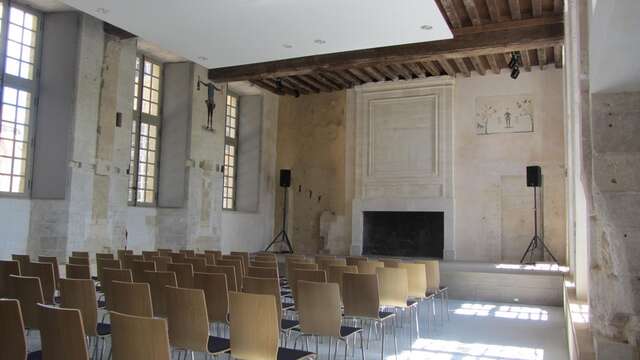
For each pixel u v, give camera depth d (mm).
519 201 12906
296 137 15750
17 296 4355
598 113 3652
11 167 9070
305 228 15406
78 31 9500
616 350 3389
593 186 3662
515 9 9836
